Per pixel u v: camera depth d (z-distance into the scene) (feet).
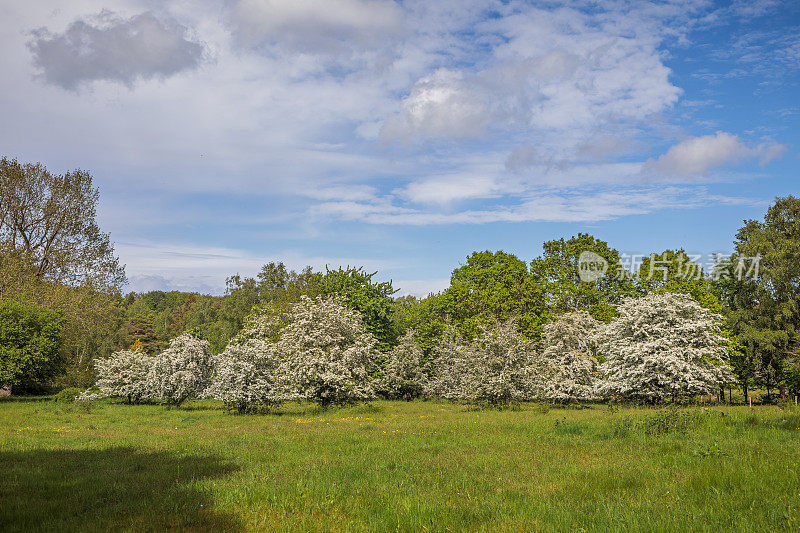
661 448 38.42
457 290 163.94
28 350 121.90
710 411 63.72
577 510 23.29
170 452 43.60
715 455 33.76
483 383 98.37
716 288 139.74
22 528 21.35
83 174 159.22
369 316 165.17
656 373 95.96
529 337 142.00
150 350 285.43
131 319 307.78
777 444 37.78
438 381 136.46
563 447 42.80
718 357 98.89
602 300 147.23
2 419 74.23
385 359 149.48
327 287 168.14
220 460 39.24
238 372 87.66
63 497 27.53
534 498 25.86
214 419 77.36
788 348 120.37
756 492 24.47
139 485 30.04
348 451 43.27
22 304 128.67
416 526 21.99
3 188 143.54
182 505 25.54
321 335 93.09
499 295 152.25
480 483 29.60
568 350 107.96
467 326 151.74
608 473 30.91
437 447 44.55
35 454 42.45
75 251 154.81
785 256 121.08
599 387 101.55
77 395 114.42
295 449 44.32
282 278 265.34
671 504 23.59
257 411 89.81
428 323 176.86
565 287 147.23
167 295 453.17
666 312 98.73
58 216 151.64
